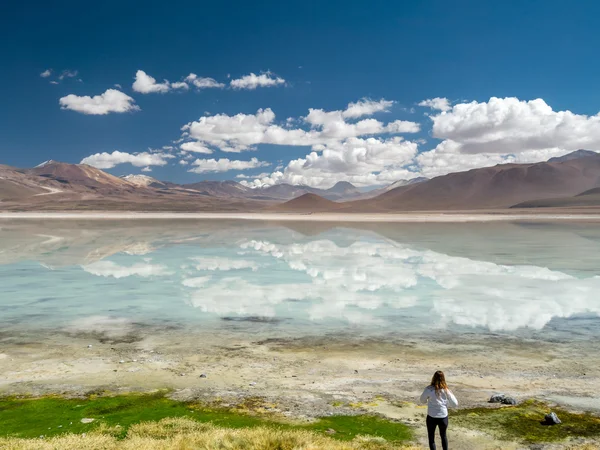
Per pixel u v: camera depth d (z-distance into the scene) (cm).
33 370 1252
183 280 2678
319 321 1784
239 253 4009
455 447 856
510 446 858
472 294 2281
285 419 970
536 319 1809
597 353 1403
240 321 1784
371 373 1245
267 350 1438
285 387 1143
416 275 2834
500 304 2066
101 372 1239
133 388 1131
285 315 1877
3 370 1250
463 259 3559
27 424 935
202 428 912
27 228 7575
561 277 2753
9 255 3797
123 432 900
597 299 2166
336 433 905
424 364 1316
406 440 879
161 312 1923
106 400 1059
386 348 1459
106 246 4584
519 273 2897
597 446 849
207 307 2014
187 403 1047
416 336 1589
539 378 1203
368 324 1741
